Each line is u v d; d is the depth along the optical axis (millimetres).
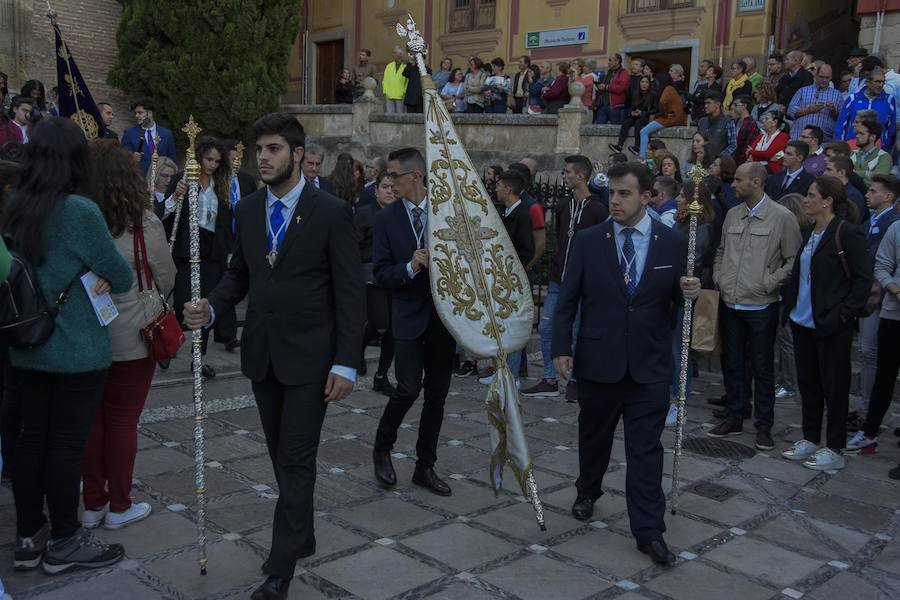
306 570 3730
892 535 4402
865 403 6418
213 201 7195
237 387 6773
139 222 3857
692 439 5988
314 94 21812
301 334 3461
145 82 15750
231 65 15625
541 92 14875
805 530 4426
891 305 5598
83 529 3717
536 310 9531
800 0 15562
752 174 5848
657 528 3947
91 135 8297
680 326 6691
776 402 7121
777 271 5750
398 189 4609
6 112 9938
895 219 6445
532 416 6449
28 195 3400
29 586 3494
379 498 4617
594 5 16922
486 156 14438
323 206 3467
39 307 3328
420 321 4555
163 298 4105
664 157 7902
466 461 5309
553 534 4227
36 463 3545
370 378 7293
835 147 7543
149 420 5844
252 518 4246
